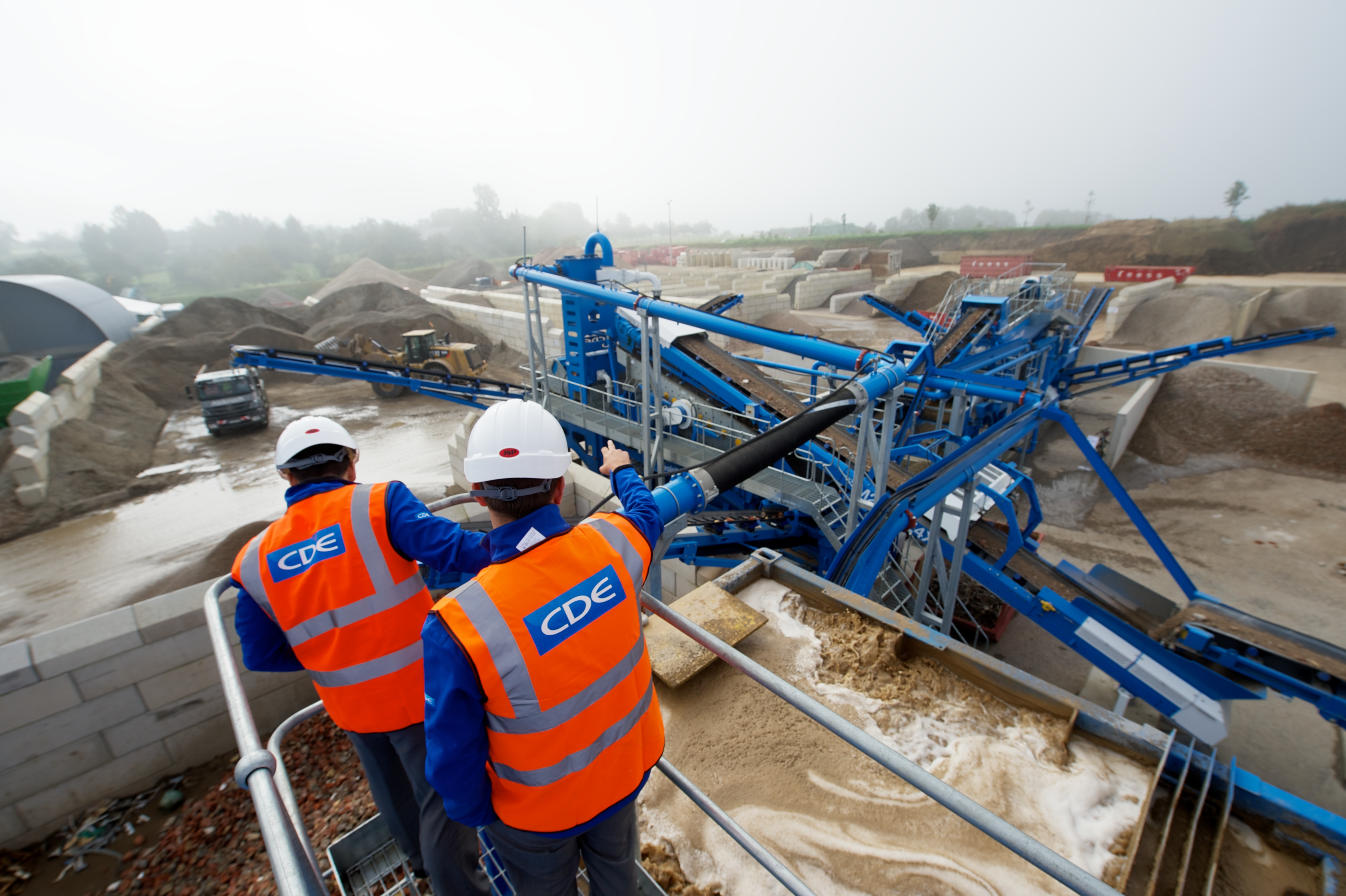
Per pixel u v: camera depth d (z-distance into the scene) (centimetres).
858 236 7588
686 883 243
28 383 1770
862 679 333
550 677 126
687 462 891
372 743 201
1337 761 721
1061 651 902
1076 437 694
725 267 6391
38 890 418
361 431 2003
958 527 750
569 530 142
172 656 477
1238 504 1388
